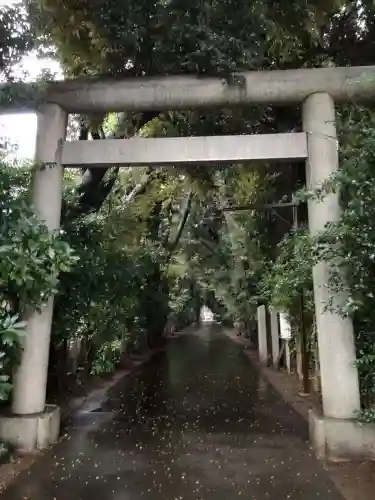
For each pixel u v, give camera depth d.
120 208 9.96
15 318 4.02
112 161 6.04
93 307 7.98
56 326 7.19
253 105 6.23
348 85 5.89
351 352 5.50
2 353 4.19
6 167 4.70
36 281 4.59
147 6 5.27
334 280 5.30
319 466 5.14
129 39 5.43
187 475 4.93
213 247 19.56
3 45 5.30
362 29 6.92
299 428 6.86
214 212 14.90
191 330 37.41
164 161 5.98
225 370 13.72
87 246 7.45
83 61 6.18
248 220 11.48
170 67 6.04
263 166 8.91
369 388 5.47
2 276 4.07
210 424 7.17
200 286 33.31
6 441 5.56
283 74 6.00
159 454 5.65
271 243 10.55
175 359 16.72
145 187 11.22
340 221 4.89
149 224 12.43
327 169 5.75
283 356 13.06
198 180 9.60
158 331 20.36
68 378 9.19
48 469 5.09
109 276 7.97
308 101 6.00
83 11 5.22
